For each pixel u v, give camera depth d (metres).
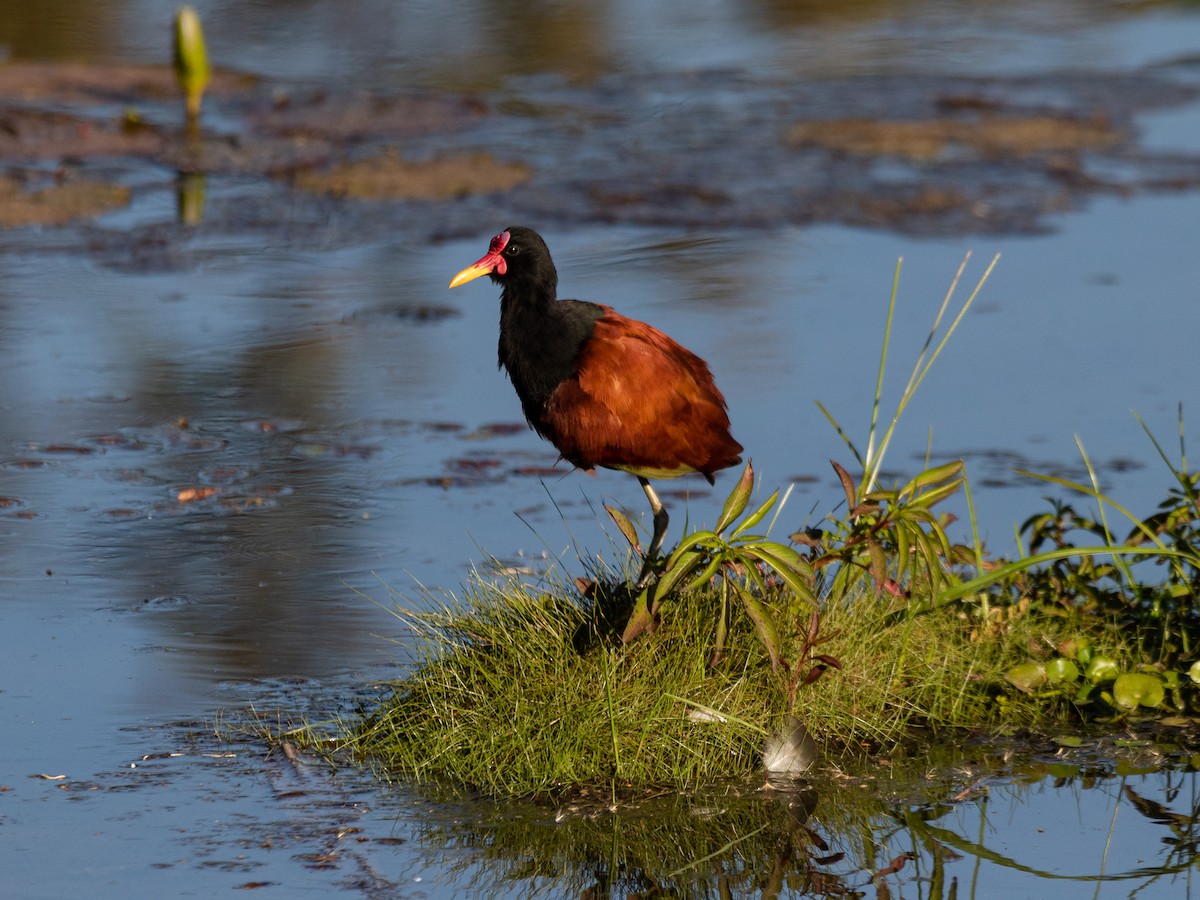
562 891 7.17
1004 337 15.59
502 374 15.20
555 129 25.33
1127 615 9.64
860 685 8.81
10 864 7.16
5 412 13.95
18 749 8.36
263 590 10.52
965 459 12.63
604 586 9.28
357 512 11.88
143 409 14.12
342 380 14.95
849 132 24.70
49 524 11.58
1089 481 12.06
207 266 18.39
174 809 7.77
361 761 8.39
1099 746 8.68
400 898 6.99
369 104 26.44
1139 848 7.60
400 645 9.41
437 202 21.02
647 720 8.27
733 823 7.82
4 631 9.82
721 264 18.38
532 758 8.22
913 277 17.66
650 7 37.72
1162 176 22.30
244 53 30.77
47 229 19.67
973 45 33.34
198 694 9.05
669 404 9.15
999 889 7.22
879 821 7.88
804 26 35.53
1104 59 31.66
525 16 35.66
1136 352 15.05
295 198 21.16
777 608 8.92
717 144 24.34
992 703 9.09
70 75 27.72
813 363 14.94
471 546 11.18
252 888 7.01
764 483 12.28
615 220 20.03
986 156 23.78
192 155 23.03
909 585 9.10
